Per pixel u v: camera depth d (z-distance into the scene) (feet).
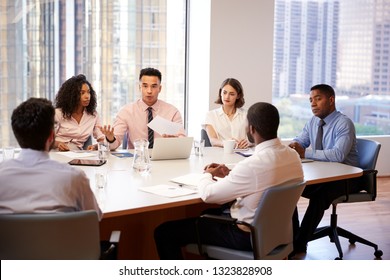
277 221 8.50
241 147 13.94
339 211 16.58
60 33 17.28
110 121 18.22
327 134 13.16
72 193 6.97
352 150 13.06
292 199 8.57
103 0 17.66
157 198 8.45
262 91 19.27
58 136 13.56
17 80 17.03
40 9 16.98
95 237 6.88
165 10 18.51
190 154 12.78
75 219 6.59
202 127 14.99
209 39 18.28
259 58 19.06
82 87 13.52
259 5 18.80
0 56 16.80
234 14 18.48
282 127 21.09
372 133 22.35
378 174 21.93
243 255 8.54
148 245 10.27
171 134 12.55
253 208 8.45
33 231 6.54
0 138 17.11
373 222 15.48
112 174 10.26
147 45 18.42
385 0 21.80
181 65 19.26
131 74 18.30
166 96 19.15
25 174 6.84
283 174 8.54
